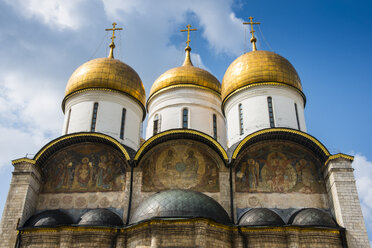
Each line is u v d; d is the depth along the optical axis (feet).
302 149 83.76
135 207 79.05
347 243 70.74
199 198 73.20
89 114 94.63
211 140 82.58
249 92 93.91
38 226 73.92
